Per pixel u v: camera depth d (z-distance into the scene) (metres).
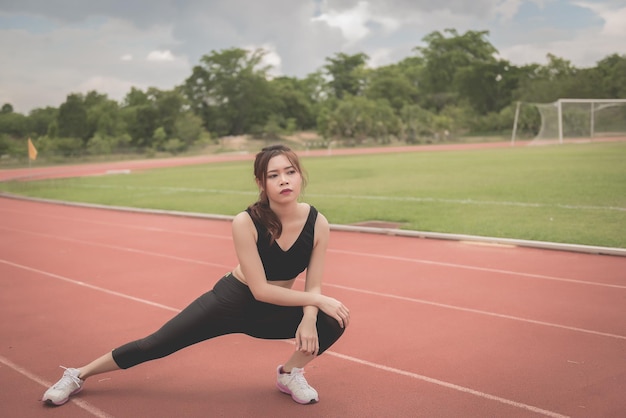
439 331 5.26
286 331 3.72
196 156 60.44
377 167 28.38
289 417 3.61
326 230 3.66
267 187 3.44
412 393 3.93
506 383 4.06
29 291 7.28
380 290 6.80
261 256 3.50
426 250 9.14
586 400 3.75
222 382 4.20
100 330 5.58
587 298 6.23
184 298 6.71
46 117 90.44
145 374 4.37
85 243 11.03
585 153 30.88
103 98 79.69
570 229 10.02
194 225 12.93
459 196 15.34
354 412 3.66
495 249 9.03
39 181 29.64
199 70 94.44
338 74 110.12
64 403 3.87
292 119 92.19
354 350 4.80
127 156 59.59
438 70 108.56
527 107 70.50
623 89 78.06
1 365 4.67
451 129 75.88
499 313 5.77
